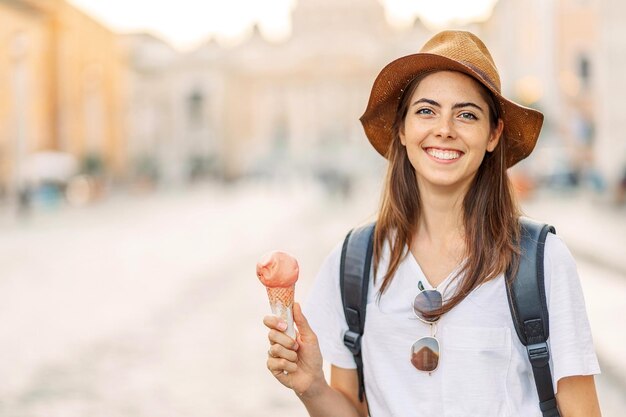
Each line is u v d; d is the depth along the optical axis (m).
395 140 2.02
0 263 14.43
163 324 8.51
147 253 16.12
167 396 5.84
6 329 8.33
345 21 105.56
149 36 87.00
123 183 49.53
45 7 36.47
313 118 93.44
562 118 34.56
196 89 79.06
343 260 1.96
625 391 5.51
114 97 48.62
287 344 1.80
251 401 5.69
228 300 10.05
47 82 38.00
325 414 1.91
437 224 1.93
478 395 1.76
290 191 56.06
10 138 33.31
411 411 1.79
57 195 32.91
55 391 5.99
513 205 1.93
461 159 1.87
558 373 1.74
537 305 1.76
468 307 1.79
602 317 7.96
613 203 22.30
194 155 78.88
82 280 12.11
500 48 43.25
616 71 27.17
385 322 1.85
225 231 21.78
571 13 34.53
